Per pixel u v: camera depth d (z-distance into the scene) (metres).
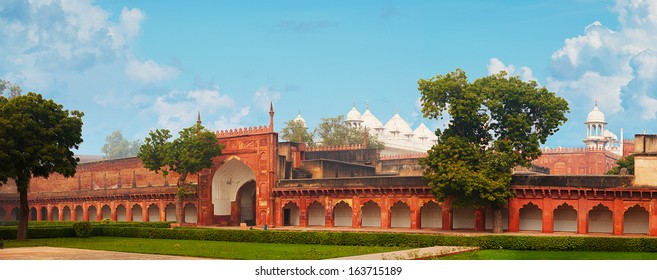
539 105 36.34
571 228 35.88
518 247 26.09
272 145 43.50
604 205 33.66
